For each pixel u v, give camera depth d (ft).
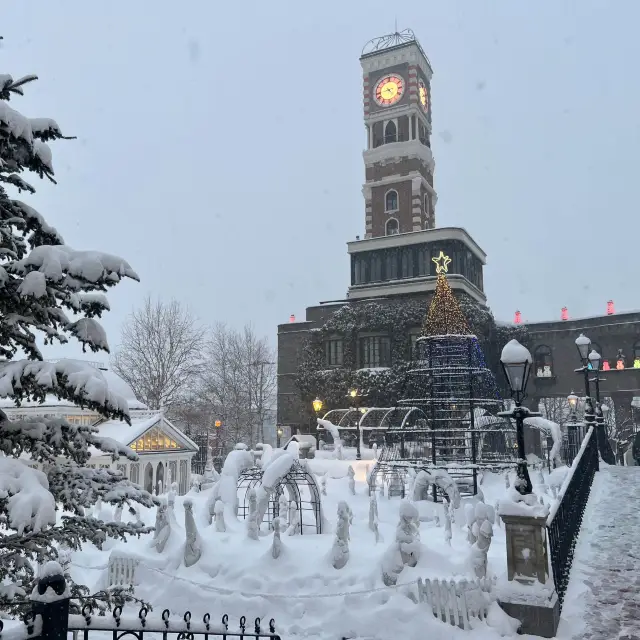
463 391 72.28
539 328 168.66
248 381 190.19
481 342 145.59
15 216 19.72
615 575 31.53
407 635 29.50
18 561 18.94
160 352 165.07
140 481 95.96
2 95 18.65
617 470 62.85
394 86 199.52
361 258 175.22
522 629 26.61
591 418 61.16
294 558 38.29
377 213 192.75
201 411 190.08
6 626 24.99
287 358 183.32
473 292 166.91
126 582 39.99
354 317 161.68
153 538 43.11
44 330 19.72
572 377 162.91
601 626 25.98
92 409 17.54
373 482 73.15
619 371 156.87
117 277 17.94
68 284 17.40
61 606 13.03
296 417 178.29
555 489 62.03
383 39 211.82
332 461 95.71
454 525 50.55
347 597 32.94
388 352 158.20
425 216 193.06
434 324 72.79
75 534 20.06
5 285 17.92
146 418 104.27
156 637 31.86
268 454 75.51
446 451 78.18
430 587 30.50
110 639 30.25
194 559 39.55
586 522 41.73
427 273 164.96
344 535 36.99
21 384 17.48
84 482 20.38
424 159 194.49
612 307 165.58
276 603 34.58
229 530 45.88
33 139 18.51
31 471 15.19
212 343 240.53
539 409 191.83
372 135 203.00
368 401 151.43
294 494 53.67
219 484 51.60
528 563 27.84
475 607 28.19
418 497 61.87
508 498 28.50
